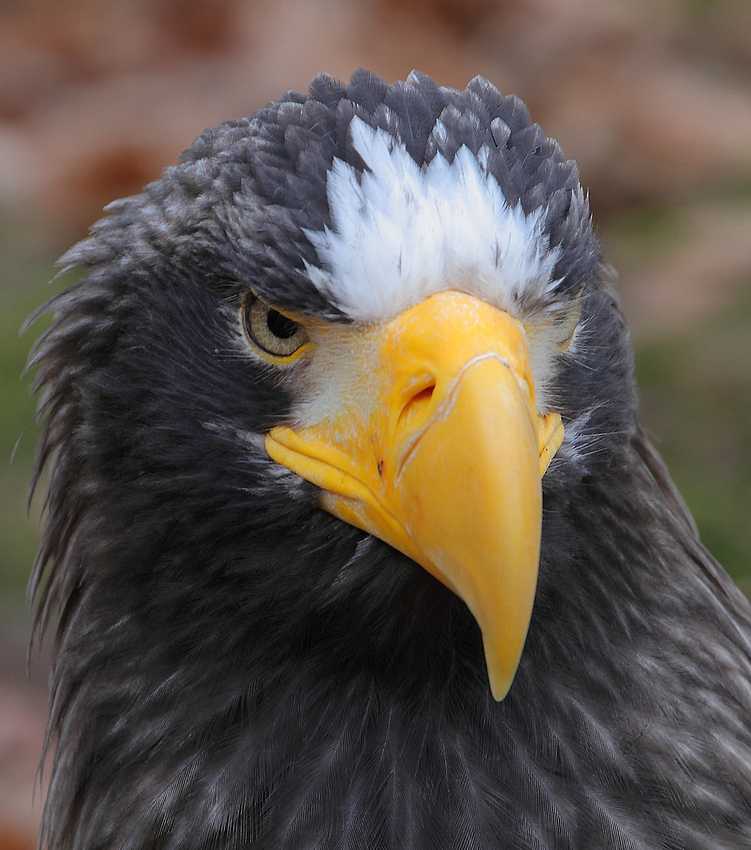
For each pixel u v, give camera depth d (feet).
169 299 4.92
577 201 4.90
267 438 4.89
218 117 10.78
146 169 10.21
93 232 5.06
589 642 4.95
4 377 7.84
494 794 4.90
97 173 10.16
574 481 4.91
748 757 4.96
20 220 9.79
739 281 8.18
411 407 4.80
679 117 10.19
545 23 11.62
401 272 4.81
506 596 4.74
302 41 11.44
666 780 4.91
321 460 4.87
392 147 4.86
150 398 4.93
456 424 4.75
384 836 4.89
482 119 4.90
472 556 4.75
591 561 4.96
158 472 4.93
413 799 4.90
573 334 4.92
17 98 11.48
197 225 4.90
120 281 4.96
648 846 4.87
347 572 4.88
